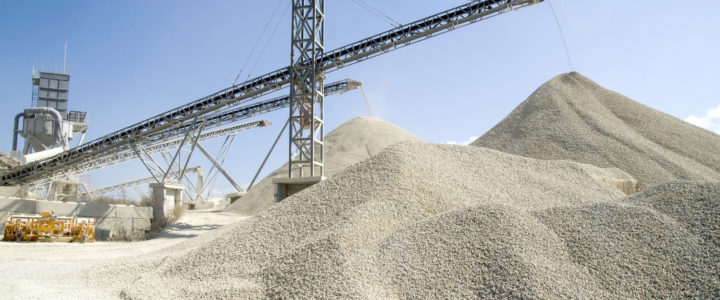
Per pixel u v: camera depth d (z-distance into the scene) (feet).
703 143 88.28
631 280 20.67
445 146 51.39
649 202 28.71
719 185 28.17
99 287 26.71
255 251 29.35
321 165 76.79
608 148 84.94
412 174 37.76
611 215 26.45
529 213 28.04
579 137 91.30
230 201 138.10
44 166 109.81
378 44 76.38
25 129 160.56
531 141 94.27
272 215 35.76
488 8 70.23
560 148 88.43
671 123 98.22
